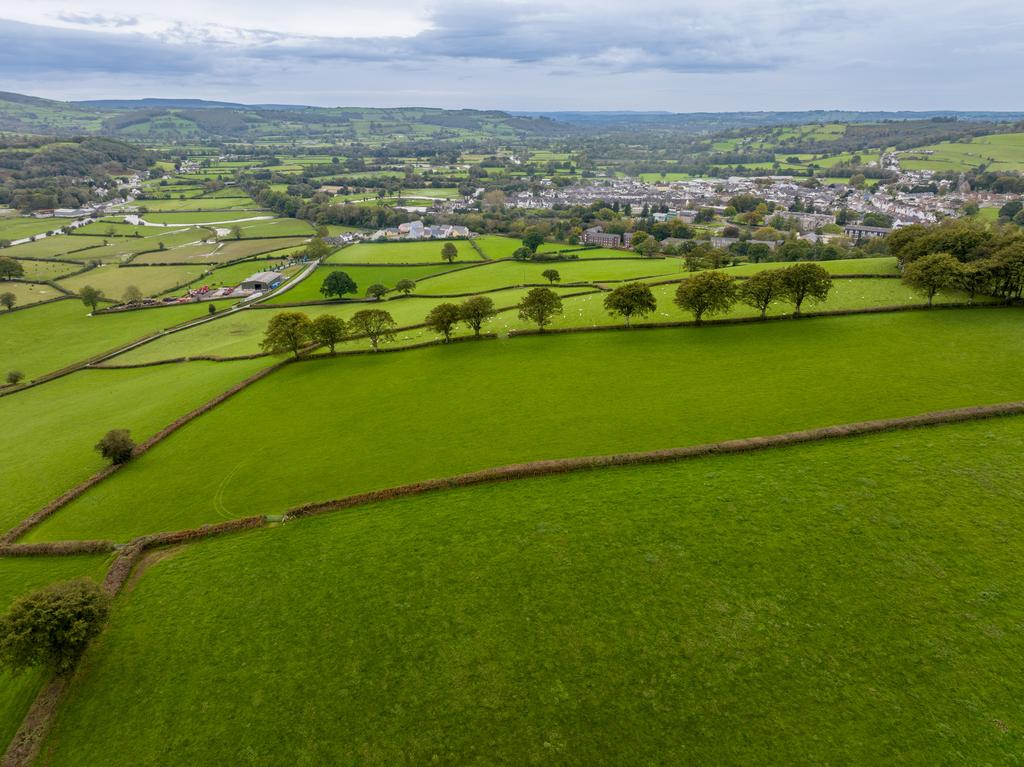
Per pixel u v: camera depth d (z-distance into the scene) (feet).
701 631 105.09
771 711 91.15
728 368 218.59
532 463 160.66
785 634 103.19
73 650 107.55
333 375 251.39
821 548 120.88
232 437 201.16
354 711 96.78
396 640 108.88
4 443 225.76
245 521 149.18
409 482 161.48
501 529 135.44
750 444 160.97
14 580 138.72
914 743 85.15
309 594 122.11
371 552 132.46
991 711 88.17
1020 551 115.96
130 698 103.71
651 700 94.32
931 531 122.83
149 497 168.96
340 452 182.80
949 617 103.60
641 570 119.44
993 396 178.19
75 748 96.22
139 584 131.34
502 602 114.93
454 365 248.93
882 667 96.22
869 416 173.27
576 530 132.46
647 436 173.78
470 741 90.74
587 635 106.32
